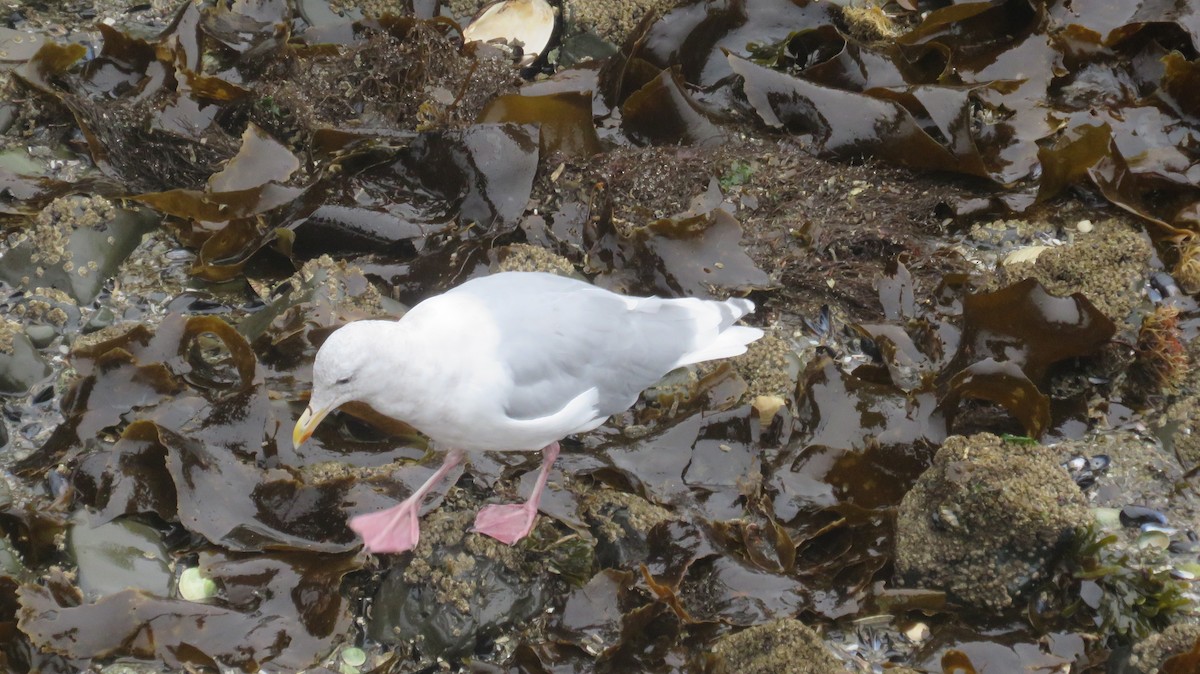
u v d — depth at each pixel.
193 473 7.63
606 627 7.38
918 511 7.77
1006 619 7.58
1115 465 8.59
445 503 8.15
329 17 11.98
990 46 11.61
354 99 10.83
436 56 10.89
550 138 10.34
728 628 7.39
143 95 10.52
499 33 11.77
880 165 10.62
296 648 7.24
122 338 8.39
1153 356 9.00
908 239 10.07
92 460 7.87
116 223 9.66
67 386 8.35
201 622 7.15
